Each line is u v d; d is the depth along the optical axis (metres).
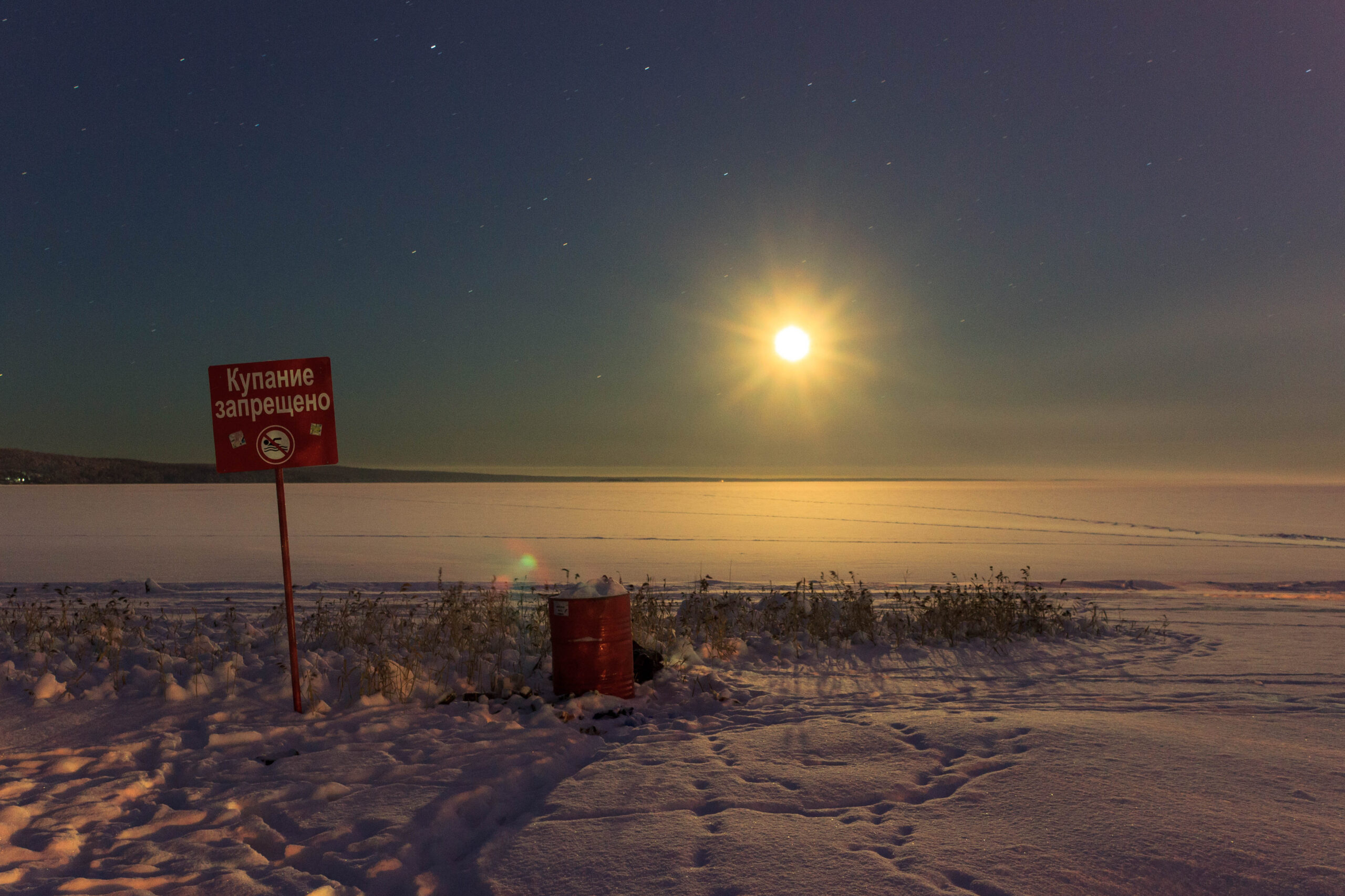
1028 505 88.69
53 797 4.03
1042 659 8.59
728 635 9.56
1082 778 4.14
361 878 3.20
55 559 23.25
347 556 24.97
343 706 6.00
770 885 3.00
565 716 5.93
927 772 4.36
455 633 8.33
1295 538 40.50
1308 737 5.09
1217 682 7.38
